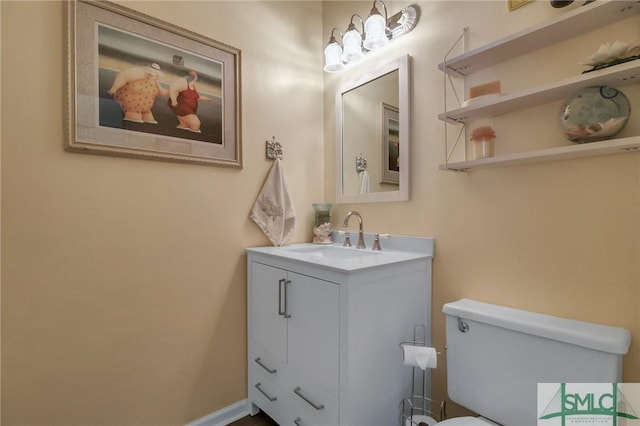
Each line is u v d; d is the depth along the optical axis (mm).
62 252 1194
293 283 1348
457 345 1187
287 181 1851
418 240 1509
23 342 1128
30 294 1139
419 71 1527
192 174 1507
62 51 1194
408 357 1116
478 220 1310
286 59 1873
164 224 1426
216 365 1582
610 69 871
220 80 1597
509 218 1218
